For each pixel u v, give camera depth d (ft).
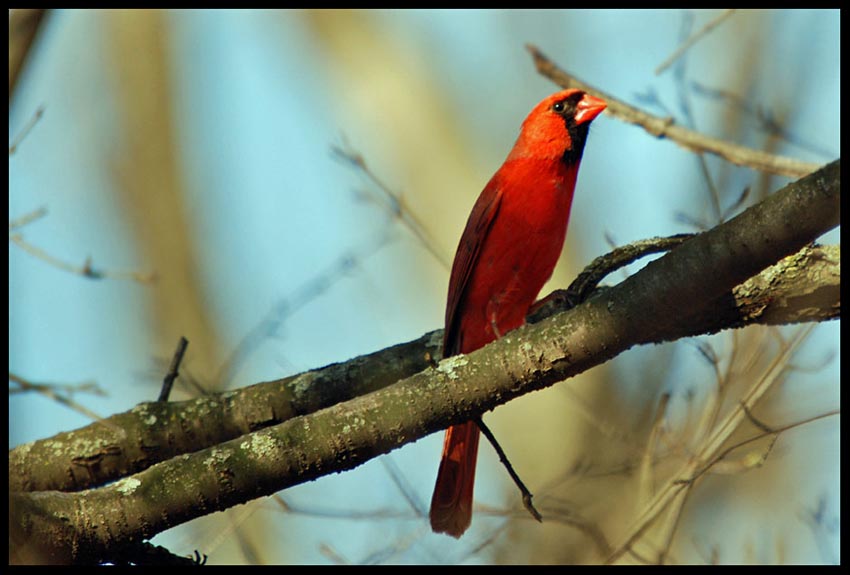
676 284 22.39
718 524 41.39
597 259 26.84
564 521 34.55
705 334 29.09
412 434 23.52
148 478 23.00
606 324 22.90
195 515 23.00
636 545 39.75
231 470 22.99
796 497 41.27
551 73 37.78
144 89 62.80
